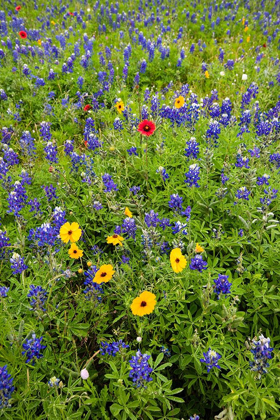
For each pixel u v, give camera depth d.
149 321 0.74
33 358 0.64
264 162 1.08
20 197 0.95
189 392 0.69
